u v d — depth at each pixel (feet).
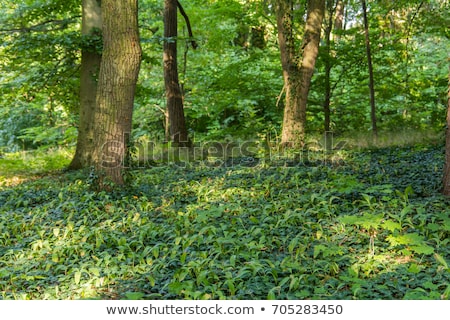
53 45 46.75
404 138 50.70
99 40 46.73
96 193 32.07
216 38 71.87
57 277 19.02
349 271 17.04
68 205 29.37
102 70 32.22
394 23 62.49
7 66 50.80
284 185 32.27
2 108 75.41
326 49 57.47
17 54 48.44
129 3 31.40
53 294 17.37
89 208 28.73
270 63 75.00
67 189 34.76
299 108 48.83
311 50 48.62
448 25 54.39
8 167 52.34
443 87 60.34
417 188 28.19
